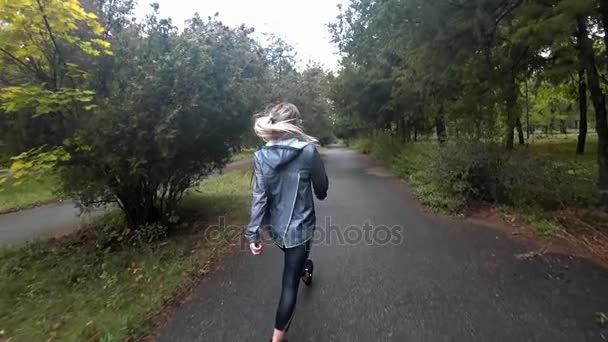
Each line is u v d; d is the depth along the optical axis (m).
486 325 2.79
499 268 3.93
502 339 2.60
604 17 5.57
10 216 9.48
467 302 3.18
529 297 3.23
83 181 5.14
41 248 6.08
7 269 5.12
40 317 3.41
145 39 5.38
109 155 4.77
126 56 5.15
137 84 4.79
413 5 5.89
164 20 5.43
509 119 7.59
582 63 6.03
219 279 3.94
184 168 6.14
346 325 2.87
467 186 6.74
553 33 4.90
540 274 3.73
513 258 4.22
